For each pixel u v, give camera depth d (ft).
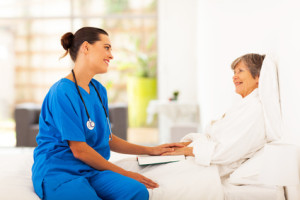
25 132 16.14
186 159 5.88
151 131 20.86
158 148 6.41
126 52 21.08
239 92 6.34
